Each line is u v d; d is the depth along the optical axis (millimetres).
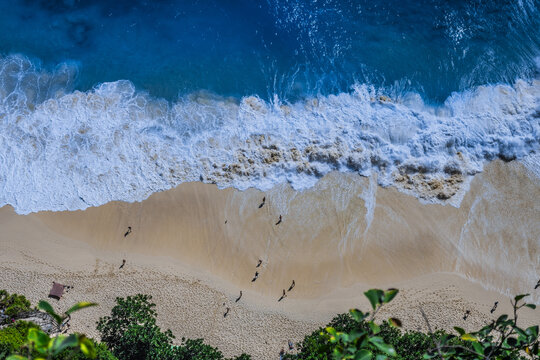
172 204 34719
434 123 36531
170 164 35500
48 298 32438
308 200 34750
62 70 37281
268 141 35969
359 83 37500
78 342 10016
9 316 29734
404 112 36750
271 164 35500
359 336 11492
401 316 32656
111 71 37375
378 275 33438
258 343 32188
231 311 32719
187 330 32281
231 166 35375
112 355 27562
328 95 37188
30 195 34719
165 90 36969
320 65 37812
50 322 31141
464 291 33281
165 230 34188
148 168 35406
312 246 33844
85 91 36906
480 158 36094
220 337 32219
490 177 35688
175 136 36094
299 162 35469
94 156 35562
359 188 35062
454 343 26203
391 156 35719
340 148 35750
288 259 33625
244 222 34312
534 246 34188
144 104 36688
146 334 29125
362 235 34062
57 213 34375
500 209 34938
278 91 37188
